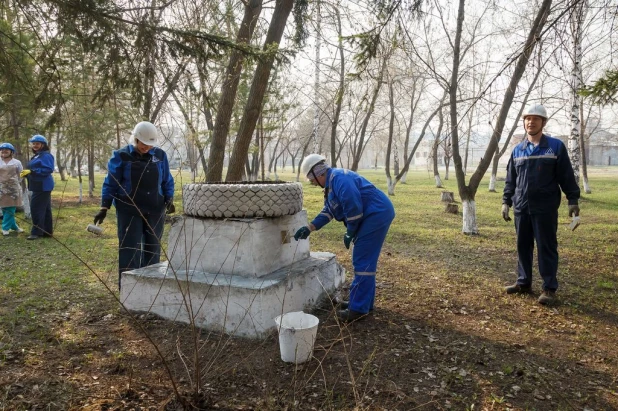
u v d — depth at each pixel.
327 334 3.83
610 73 5.66
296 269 4.36
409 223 11.23
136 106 5.53
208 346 3.53
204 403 2.65
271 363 3.25
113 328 3.87
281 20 7.16
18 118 11.95
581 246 8.05
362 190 4.05
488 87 5.57
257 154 21.27
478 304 4.76
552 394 2.96
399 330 3.95
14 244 7.81
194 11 6.68
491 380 3.12
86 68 7.11
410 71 16.23
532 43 4.97
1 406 2.54
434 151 7.89
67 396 2.70
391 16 6.19
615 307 4.76
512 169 5.13
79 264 6.27
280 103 16.38
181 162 5.19
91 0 4.48
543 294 4.85
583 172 20.47
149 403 2.67
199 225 4.23
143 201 4.62
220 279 3.94
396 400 2.80
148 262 4.87
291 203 4.32
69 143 13.06
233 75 7.38
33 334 3.68
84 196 18.48
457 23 9.05
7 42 5.87
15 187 8.87
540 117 4.71
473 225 9.44
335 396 2.83
